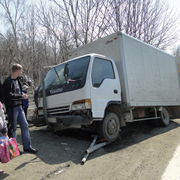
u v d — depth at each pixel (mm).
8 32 11477
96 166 3490
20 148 4160
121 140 5441
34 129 6230
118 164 3596
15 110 3672
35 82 14898
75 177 3049
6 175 2975
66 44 11797
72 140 4953
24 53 11672
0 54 12602
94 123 4859
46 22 11352
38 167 3297
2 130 2924
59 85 4938
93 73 4578
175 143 5004
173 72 8664
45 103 4836
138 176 3100
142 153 4227
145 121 8312
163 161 3732
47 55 13477
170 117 8742
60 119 4316
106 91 4754
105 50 5836
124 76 5344
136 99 5656
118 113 5242
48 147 4320
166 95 7633
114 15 11211
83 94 4277
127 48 5723
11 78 3689
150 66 6824
